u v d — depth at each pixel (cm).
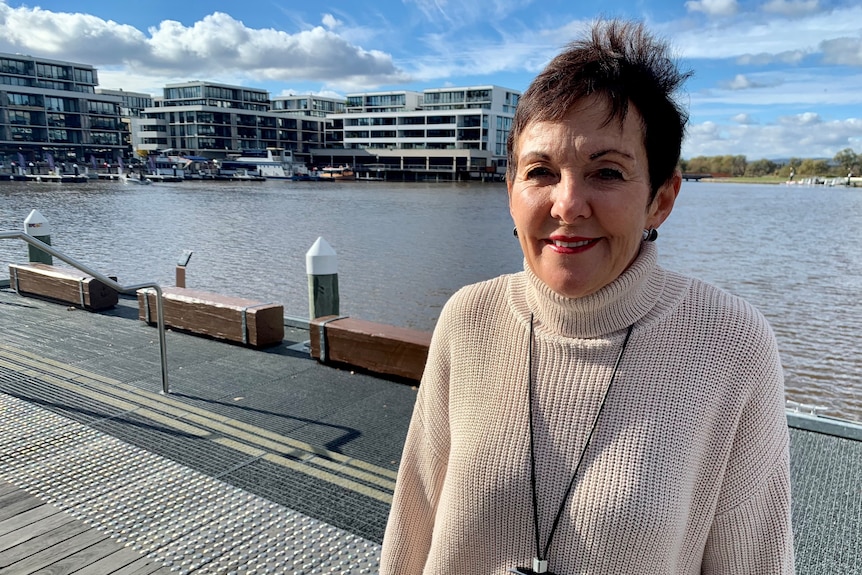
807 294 1834
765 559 104
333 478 324
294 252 2386
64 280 704
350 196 5978
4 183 6912
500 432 112
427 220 3694
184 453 348
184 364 509
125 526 275
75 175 7488
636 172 98
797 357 1266
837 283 1994
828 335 1420
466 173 9956
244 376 482
